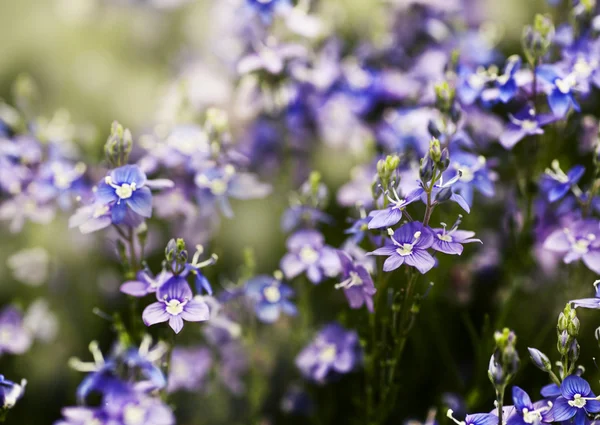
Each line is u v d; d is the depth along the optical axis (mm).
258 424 412
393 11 460
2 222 442
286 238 436
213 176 386
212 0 479
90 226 358
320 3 461
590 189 373
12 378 416
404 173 390
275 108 435
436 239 346
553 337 403
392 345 380
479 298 420
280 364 416
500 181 417
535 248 401
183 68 474
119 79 482
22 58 490
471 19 474
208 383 406
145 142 425
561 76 373
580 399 337
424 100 414
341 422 418
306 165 448
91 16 491
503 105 420
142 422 342
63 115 475
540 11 459
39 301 422
